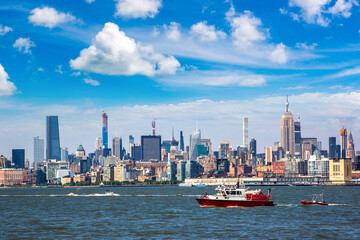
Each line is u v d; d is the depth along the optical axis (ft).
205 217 474.49
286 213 505.25
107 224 435.53
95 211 581.12
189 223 432.25
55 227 416.67
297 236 359.46
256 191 577.43
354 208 573.74
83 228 408.67
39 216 520.83
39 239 352.90
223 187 572.51
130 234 371.97
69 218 495.00
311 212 517.55
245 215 486.38
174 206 640.58
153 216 501.97
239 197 567.18
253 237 355.56
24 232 386.93
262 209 543.39
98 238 354.95
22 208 647.56
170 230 390.83
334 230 387.75
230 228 398.83
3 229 405.80
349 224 422.41
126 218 487.61
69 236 364.99
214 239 347.77
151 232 381.19
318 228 398.01
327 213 509.76
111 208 627.87
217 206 571.28
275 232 377.50
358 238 351.05
